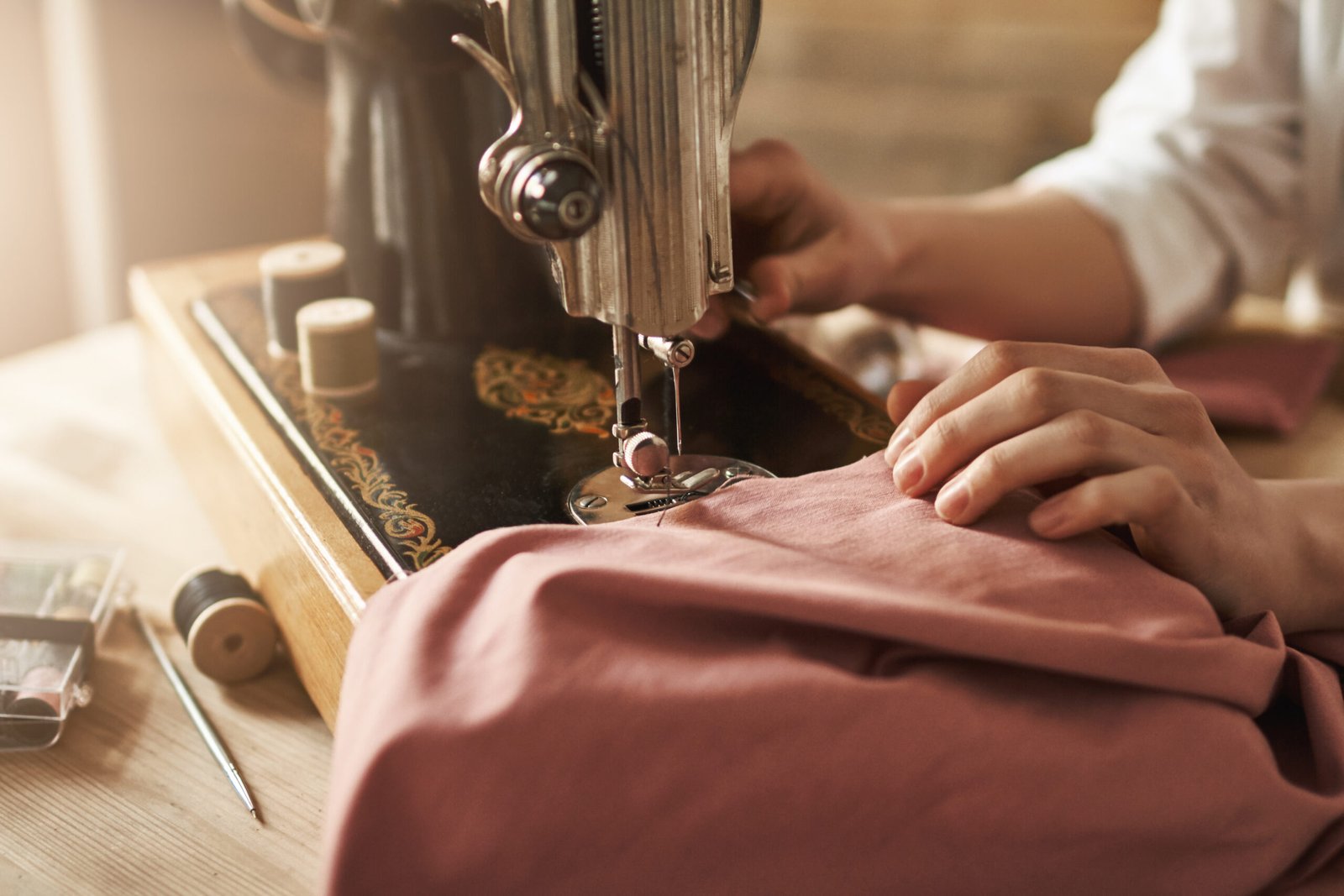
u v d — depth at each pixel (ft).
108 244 8.52
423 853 1.95
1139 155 5.27
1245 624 2.39
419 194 4.00
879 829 1.95
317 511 3.07
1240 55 5.21
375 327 3.92
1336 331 5.26
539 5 2.39
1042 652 1.99
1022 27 8.47
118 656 3.42
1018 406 2.45
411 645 2.18
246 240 9.07
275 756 2.98
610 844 1.95
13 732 2.99
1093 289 4.93
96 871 2.57
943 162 9.02
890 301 4.60
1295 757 2.29
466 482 3.17
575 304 2.65
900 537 2.39
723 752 1.94
